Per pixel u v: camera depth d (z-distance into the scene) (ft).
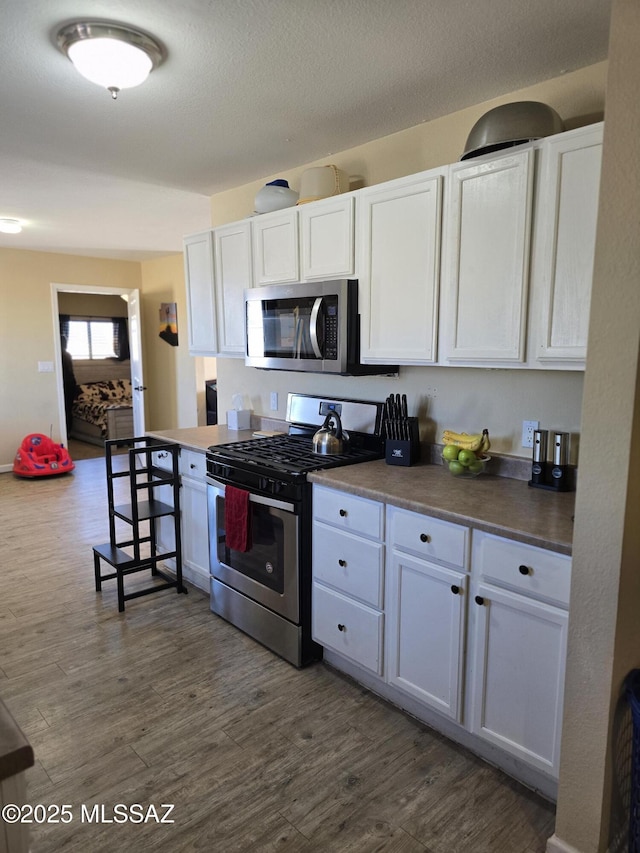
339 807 5.77
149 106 7.91
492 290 6.71
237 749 6.59
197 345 11.91
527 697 5.72
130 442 10.95
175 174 11.21
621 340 4.42
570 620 4.93
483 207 6.68
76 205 13.82
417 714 7.16
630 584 4.75
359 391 9.84
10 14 5.63
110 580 11.37
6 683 7.86
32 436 20.52
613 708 4.80
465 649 6.24
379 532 7.02
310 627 8.26
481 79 7.16
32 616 9.82
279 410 11.68
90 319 30.27
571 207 5.93
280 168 10.80
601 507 4.65
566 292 6.06
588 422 4.67
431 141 8.48
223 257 10.88
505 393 7.76
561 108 7.09
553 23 5.90
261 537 8.68
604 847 5.01
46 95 7.53
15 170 10.94
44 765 6.32
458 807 5.78
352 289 8.36
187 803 5.82
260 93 7.53
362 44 6.31
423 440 8.83
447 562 6.29
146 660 8.45
